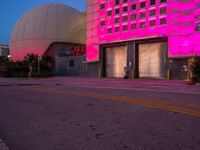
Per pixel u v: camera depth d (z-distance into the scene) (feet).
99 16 142.61
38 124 20.51
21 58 240.12
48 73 166.50
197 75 78.18
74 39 234.58
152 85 69.31
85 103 31.60
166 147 14.20
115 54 138.21
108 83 80.64
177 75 107.34
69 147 14.57
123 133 17.22
